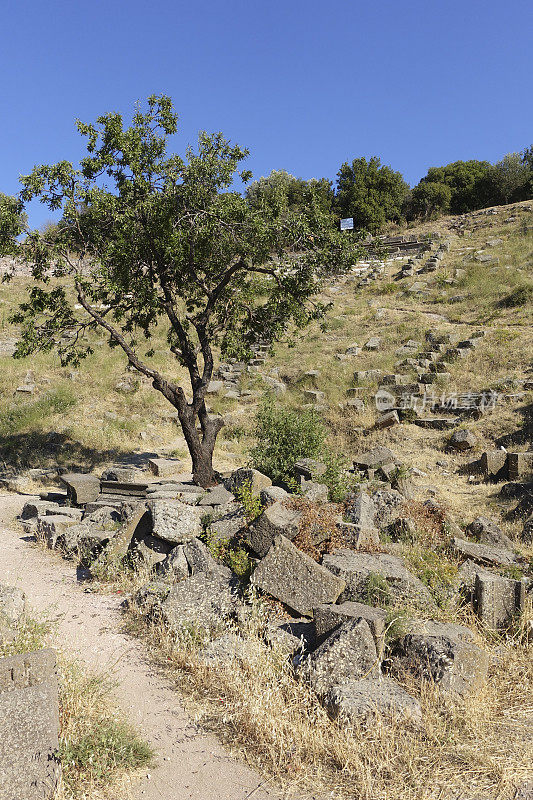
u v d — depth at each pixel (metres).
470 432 15.87
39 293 13.98
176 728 4.72
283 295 13.81
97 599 7.50
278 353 25.58
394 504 9.20
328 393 20.91
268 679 5.12
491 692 5.12
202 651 5.67
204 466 13.83
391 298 29.41
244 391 22.34
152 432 19.89
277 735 4.47
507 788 3.93
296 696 4.89
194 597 6.58
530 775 4.06
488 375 19.25
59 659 5.31
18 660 4.39
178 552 7.34
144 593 6.86
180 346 14.87
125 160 13.33
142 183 13.33
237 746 4.51
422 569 7.08
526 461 13.01
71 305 28.05
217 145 14.05
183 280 14.73
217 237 13.49
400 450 16.34
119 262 13.38
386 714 4.49
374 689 4.75
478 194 51.62
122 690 5.23
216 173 13.75
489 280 27.91
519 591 6.28
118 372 23.17
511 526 10.04
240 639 5.74
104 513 9.88
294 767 4.23
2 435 18.31
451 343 22.42
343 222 44.06
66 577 8.42
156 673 5.59
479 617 6.29
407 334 24.23
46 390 21.38
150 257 13.95
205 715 4.89
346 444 17.56
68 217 13.41
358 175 49.47
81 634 6.40
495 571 7.29
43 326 14.19
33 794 3.42
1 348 23.95
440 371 20.31
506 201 49.72
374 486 11.21
